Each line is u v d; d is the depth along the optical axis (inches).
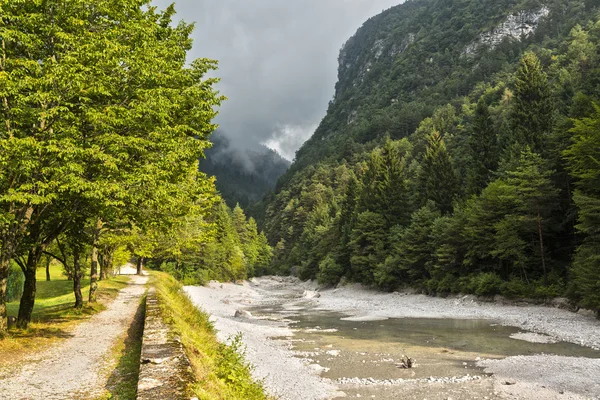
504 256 1627.7
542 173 1598.2
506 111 4028.1
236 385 370.0
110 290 1317.7
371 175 3287.4
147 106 497.4
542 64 5059.1
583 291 1202.0
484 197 1831.9
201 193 712.4
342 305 2011.6
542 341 959.6
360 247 2763.3
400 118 7421.3
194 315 766.5
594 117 1390.3
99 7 525.3
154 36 609.3
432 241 2132.1
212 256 3267.7
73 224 653.3
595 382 623.5
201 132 673.6
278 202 7662.4
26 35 439.8
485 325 1240.8
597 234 1251.2
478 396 588.1
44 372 371.9
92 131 505.0
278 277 4736.7
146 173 483.8
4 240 491.8
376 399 585.9
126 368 391.2
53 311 827.4
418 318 1467.8
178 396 217.6
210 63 708.0
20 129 485.1
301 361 815.7
